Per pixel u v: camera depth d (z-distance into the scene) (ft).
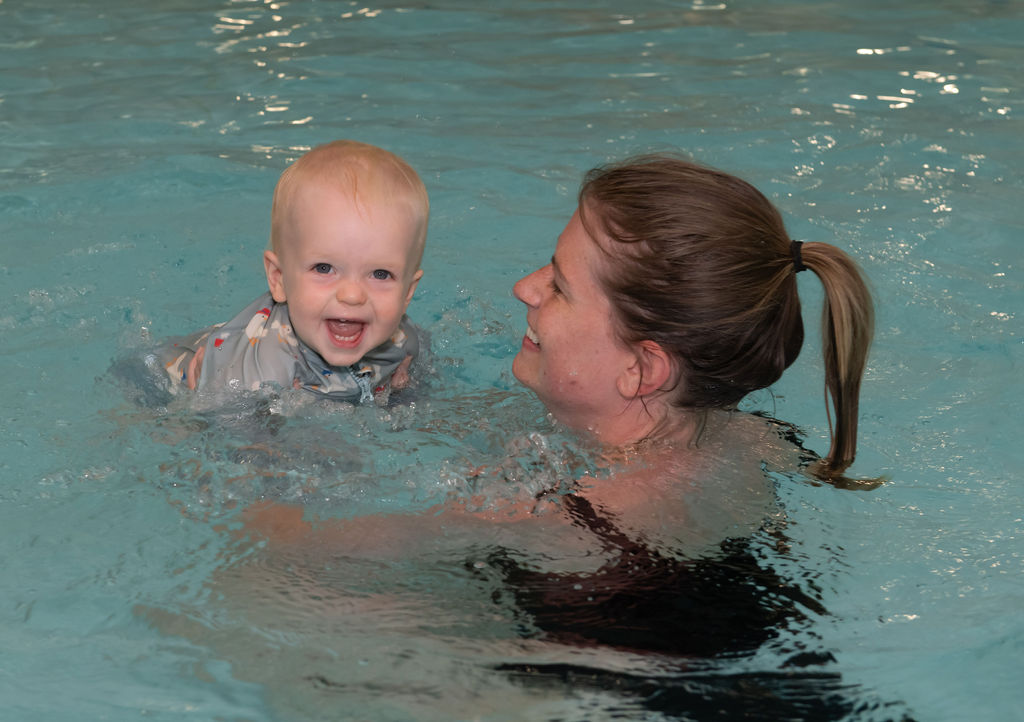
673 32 21.01
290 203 8.45
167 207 13.04
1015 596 6.54
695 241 6.87
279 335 8.66
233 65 18.69
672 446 7.77
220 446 8.02
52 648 6.15
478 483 7.49
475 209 13.20
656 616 6.30
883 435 8.53
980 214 13.09
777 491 7.48
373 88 17.72
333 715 5.71
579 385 7.48
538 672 5.96
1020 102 17.11
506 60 19.31
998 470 8.02
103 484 7.61
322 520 7.18
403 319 9.40
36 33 20.22
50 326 10.07
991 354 9.94
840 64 19.06
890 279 11.43
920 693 5.79
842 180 14.17
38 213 12.69
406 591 6.53
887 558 6.86
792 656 6.07
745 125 16.17
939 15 21.90
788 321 7.25
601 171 7.54
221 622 6.33
